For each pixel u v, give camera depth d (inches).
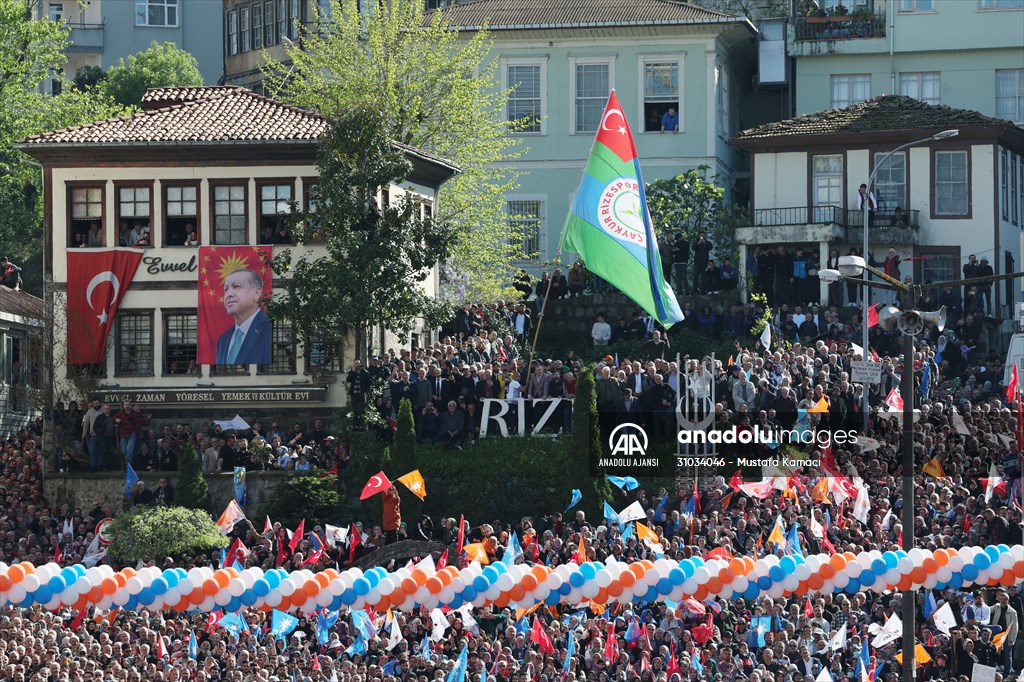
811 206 4355.3
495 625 2440.9
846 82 4837.6
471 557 2443.4
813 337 3659.0
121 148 3348.9
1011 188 4421.8
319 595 1724.9
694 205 4301.2
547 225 4643.2
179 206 3363.7
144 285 3344.0
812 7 4849.9
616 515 2514.8
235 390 3287.4
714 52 4594.0
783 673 2089.1
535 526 2851.9
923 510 2529.5
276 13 5664.4
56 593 1675.7
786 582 1745.8
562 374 3009.4
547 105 4643.2
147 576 1699.1
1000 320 4008.4
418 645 2327.8
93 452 3154.5
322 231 3280.0
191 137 3341.5
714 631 2223.2
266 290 3314.5
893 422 2733.8
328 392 3280.0
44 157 3368.6
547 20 4628.4
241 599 1715.1
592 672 2154.3
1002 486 2573.8
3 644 2204.7
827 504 2576.3
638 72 4621.1
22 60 5108.3
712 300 3986.2
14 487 3169.3
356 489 2992.1
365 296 3189.0
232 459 3083.2
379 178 3233.3
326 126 3351.4
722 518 2527.1
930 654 2194.9
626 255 2829.7
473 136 4188.0
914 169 4313.5
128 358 3346.5
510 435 2994.6
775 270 4057.6
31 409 3762.3
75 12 6668.3
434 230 3289.9
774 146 4387.3
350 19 4188.0
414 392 3014.3
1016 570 1737.2
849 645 2209.6
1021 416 2706.7
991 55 4758.9
